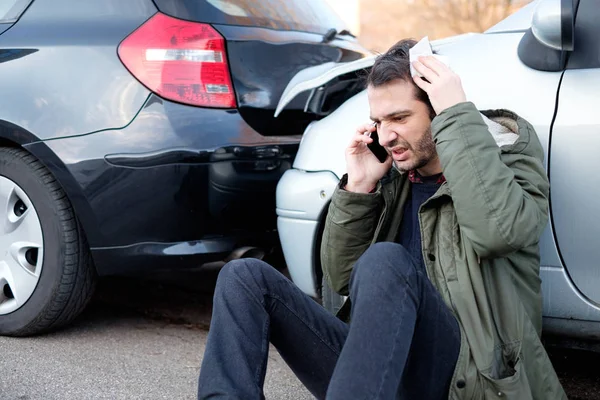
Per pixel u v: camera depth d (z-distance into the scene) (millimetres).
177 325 3713
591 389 2893
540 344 2012
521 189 2000
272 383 3004
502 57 2586
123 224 3256
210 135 3240
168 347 3389
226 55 3316
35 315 3395
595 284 2439
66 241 3326
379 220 2268
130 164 3207
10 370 3096
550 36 2412
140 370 3113
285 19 3695
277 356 3311
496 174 1959
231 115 3295
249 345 1987
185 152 3199
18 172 3371
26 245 3402
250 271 2062
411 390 1978
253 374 1971
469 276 2006
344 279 2373
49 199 3322
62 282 3344
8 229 3449
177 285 4391
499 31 2713
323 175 2807
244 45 3383
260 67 3416
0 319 3475
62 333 3561
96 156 3232
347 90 3621
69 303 3395
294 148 3445
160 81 3240
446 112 2006
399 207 2297
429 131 2129
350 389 1764
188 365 3170
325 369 2127
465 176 1965
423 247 2088
